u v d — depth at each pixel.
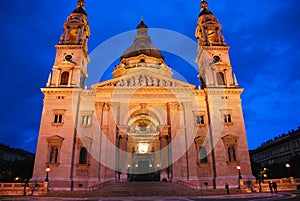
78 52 57.41
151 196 35.12
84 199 29.86
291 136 84.38
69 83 53.66
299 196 26.59
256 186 42.25
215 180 46.81
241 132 51.06
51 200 28.06
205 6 69.06
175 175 47.09
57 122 50.03
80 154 49.56
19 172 70.81
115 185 41.31
